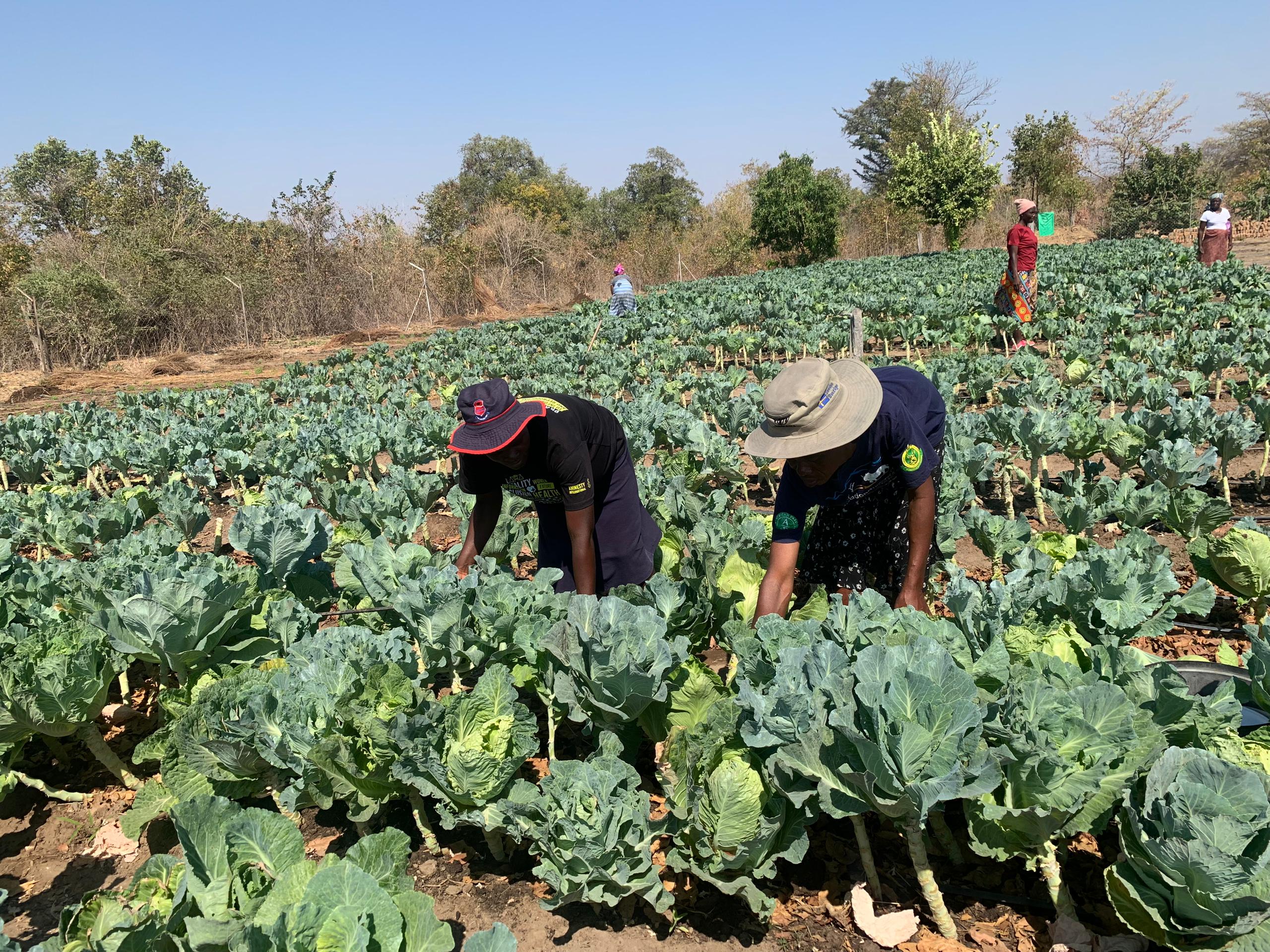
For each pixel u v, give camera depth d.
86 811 4.20
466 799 3.33
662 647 3.52
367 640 3.95
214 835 2.83
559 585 5.04
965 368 11.95
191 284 29.53
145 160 52.22
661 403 10.44
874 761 2.67
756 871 3.04
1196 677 3.69
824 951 3.13
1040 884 3.30
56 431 13.18
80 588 5.17
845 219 64.75
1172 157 53.69
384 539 4.91
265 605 4.61
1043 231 36.75
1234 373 12.67
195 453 9.69
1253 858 2.42
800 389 3.62
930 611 5.42
